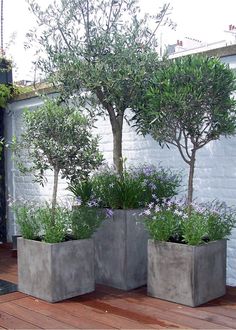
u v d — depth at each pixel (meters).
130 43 4.20
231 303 3.67
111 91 4.18
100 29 4.26
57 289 3.75
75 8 4.25
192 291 3.56
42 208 4.23
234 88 3.67
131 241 4.14
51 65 4.35
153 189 4.35
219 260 3.81
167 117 3.67
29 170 4.20
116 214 4.18
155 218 3.84
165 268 3.75
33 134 3.89
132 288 4.13
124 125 5.18
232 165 4.24
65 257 3.81
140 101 4.14
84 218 4.03
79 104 4.47
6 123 6.71
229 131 3.69
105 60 4.13
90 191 4.39
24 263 3.99
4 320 3.33
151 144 4.93
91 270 4.04
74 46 4.25
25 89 6.54
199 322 3.25
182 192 4.65
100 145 5.43
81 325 3.21
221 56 4.15
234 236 4.24
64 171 3.99
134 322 3.26
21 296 3.93
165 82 3.63
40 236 4.02
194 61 3.67
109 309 3.56
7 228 6.79
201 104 3.62
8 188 6.79
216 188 4.36
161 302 3.72
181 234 3.80
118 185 4.29
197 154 4.50
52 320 3.32
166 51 4.27
